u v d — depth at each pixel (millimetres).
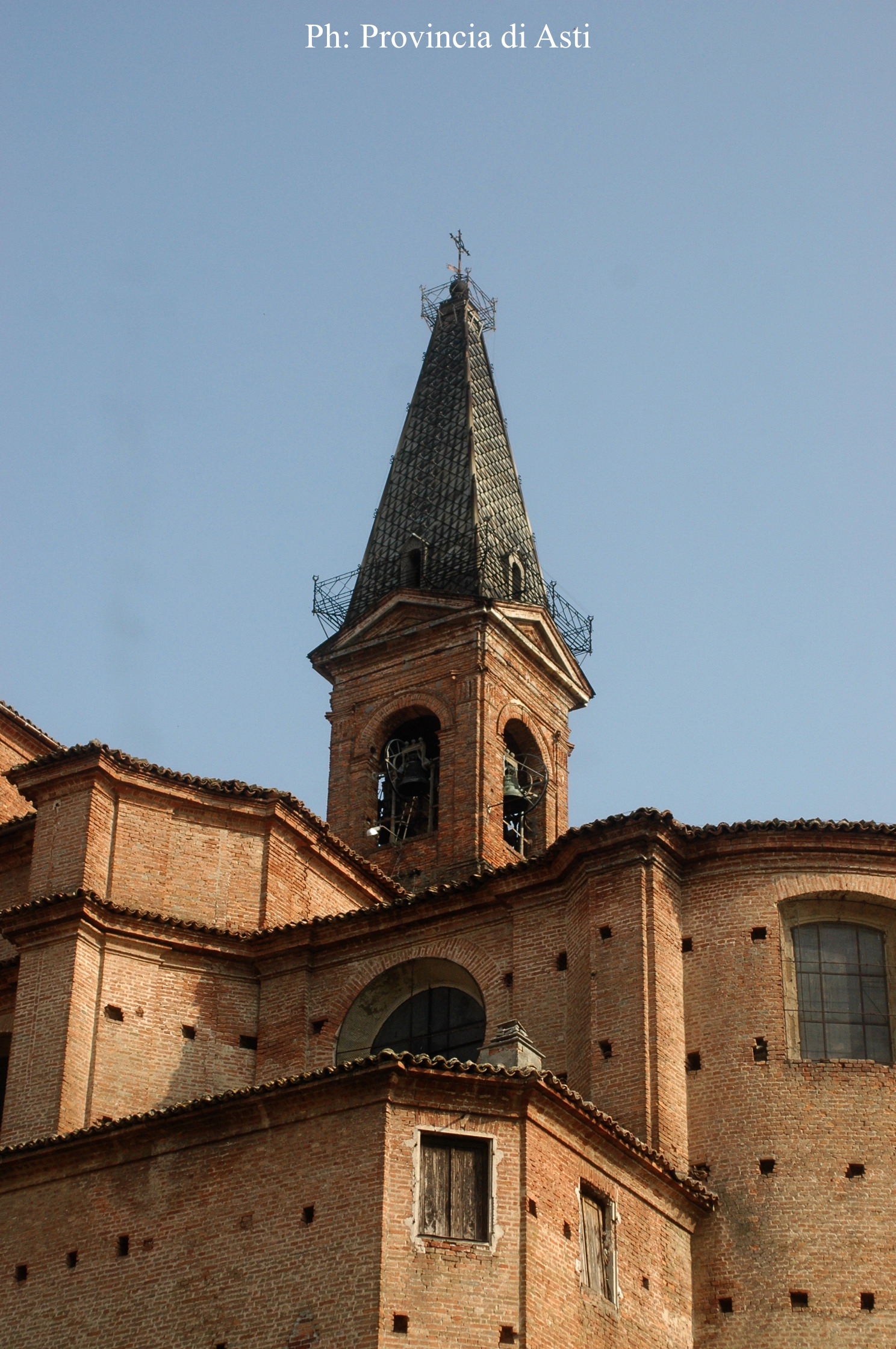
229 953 51312
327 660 71938
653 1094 45062
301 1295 38250
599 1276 40812
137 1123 42031
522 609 70938
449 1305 37656
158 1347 39438
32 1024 48250
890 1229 44281
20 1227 42875
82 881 49875
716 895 48094
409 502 75938
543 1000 48438
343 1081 39719
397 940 51156
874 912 48125
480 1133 39406
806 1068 46062
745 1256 44219
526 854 69188
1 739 62281
